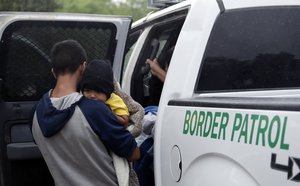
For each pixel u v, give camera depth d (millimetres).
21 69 4855
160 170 3979
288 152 2584
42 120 3867
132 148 3898
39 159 4941
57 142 3861
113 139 3803
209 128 3307
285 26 4102
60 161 3885
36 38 4820
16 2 23438
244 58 3992
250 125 2922
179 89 3941
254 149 2859
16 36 4738
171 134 3787
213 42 3945
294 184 2539
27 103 4914
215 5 3994
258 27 4055
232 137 3064
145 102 5984
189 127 3539
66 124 3795
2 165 4938
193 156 3457
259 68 4020
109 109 3902
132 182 4059
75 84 4047
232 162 3098
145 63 5930
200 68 3902
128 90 6062
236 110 3070
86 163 3820
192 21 4082
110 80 3918
